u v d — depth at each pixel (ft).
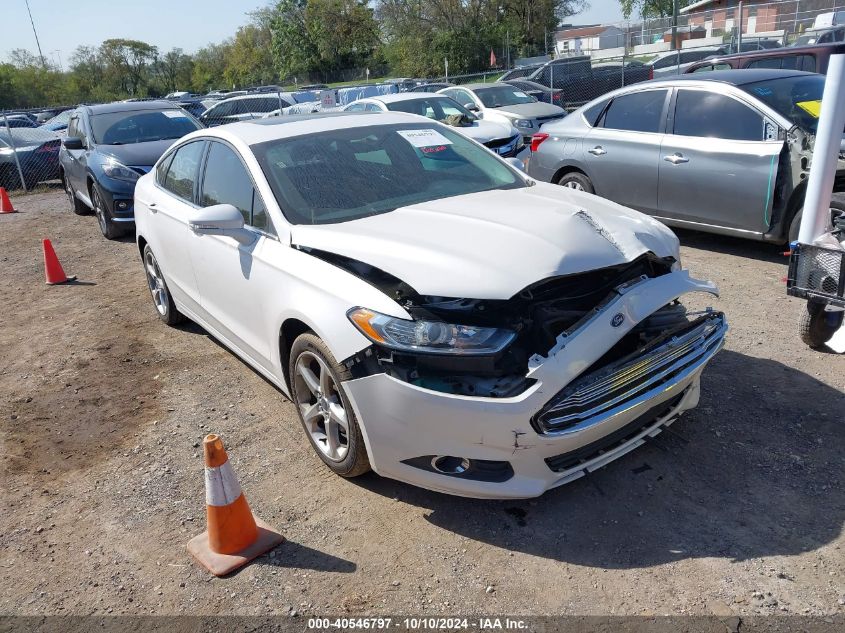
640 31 122.52
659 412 11.16
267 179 13.15
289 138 14.24
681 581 9.14
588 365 9.64
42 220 39.88
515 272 9.85
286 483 12.05
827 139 13.05
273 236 12.63
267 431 13.87
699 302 18.30
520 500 11.02
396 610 9.09
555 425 9.57
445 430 9.81
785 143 19.49
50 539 11.16
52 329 21.04
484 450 9.77
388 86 78.13
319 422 12.30
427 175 13.99
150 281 20.44
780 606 8.60
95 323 21.20
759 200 20.07
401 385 9.91
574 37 199.21
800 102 20.68
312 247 11.65
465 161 14.85
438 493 11.41
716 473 11.25
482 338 9.71
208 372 16.90
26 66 230.48
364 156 14.08
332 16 197.47
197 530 11.06
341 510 11.19
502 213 11.71
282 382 12.94
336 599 9.37
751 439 12.07
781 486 10.80
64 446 14.02
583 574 9.41
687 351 10.89
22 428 14.88
